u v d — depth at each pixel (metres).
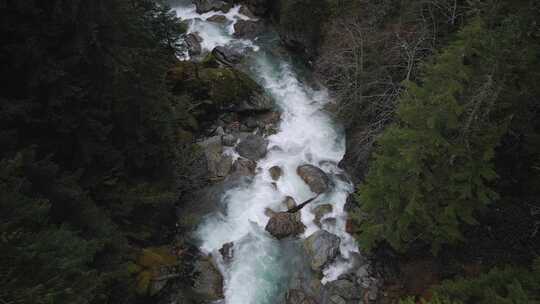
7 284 5.88
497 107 8.95
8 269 6.09
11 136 7.94
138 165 11.27
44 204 6.96
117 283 9.53
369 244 11.39
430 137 8.80
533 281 7.98
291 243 13.08
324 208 14.02
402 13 13.80
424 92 8.99
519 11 9.04
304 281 12.06
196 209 13.70
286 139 16.55
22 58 8.17
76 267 7.21
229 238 13.07
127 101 10.59
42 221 7.54
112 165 10.62
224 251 12.67
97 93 9.68
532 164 10.94
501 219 11.31
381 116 13.40
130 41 10.73
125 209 10.65
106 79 9.78
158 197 11.41
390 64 13.73
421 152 9.02
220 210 13.80
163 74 12.41
